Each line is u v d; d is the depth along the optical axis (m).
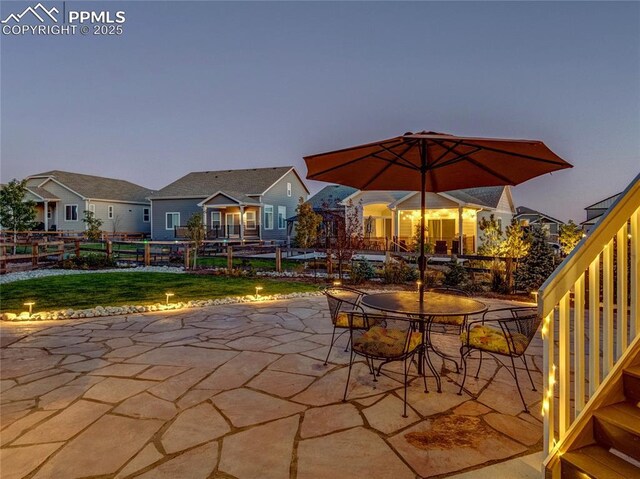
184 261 14.91
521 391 3.38
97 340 4.93
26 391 3.36
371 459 2.35
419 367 3.74
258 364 4.03
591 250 2.23
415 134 3.26
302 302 7.61
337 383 3.54
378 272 11.13
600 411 2.20
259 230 27.27
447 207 17.83
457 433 2.67
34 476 2.18
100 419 2.86
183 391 3.35
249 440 2.57
